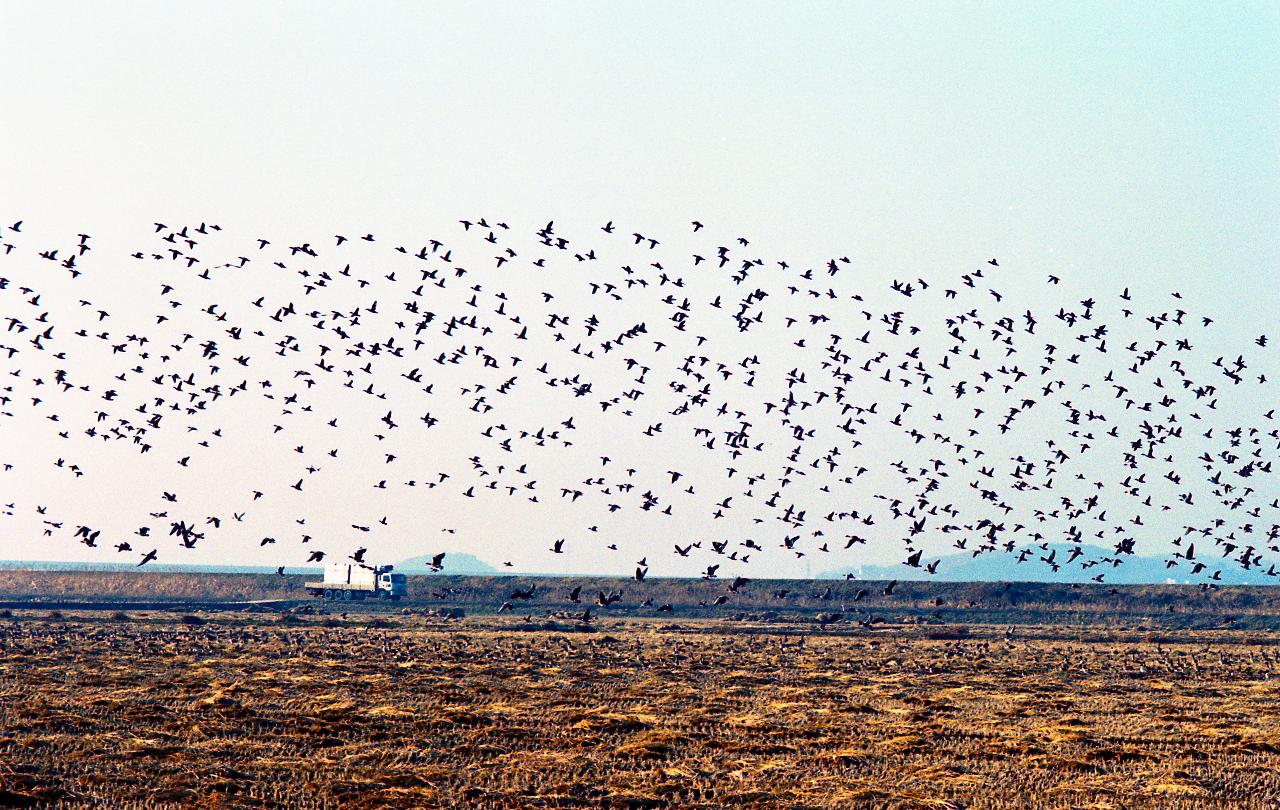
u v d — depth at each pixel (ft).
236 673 268.00
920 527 244.63
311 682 247.09
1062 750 171.63
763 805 134.10
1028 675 304.71
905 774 152.35
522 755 162.09
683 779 147.33
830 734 184.85
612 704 221.46
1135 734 190.39
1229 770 158.71
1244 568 253.65
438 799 134.41
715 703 224.94
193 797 131.75
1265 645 437.17
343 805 130.82
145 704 204.33
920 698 236.02
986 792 140.97
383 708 203.92
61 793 131.85
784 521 231.30
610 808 132.67
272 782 141.79
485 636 427.33
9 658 287.07
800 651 377.09
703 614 614.75
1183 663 350.64
